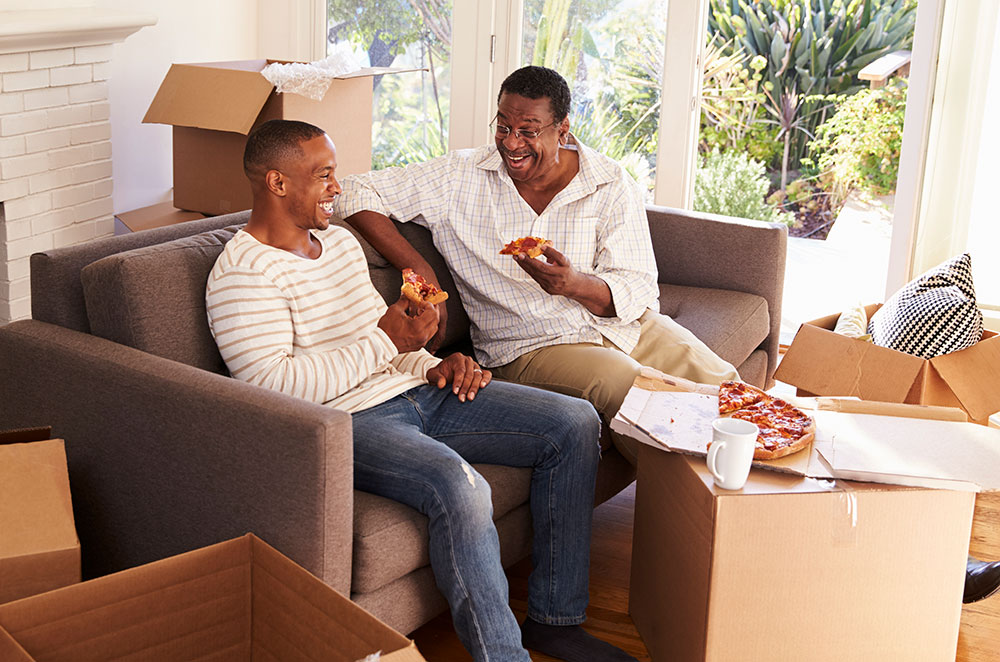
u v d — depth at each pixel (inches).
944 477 69.8
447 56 159.3
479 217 97.6
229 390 68.2
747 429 69.3
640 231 101.2
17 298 122.5
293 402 66.7
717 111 164.6
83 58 124.0
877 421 78.7
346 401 77.1
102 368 72.8
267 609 65.0
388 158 166.7
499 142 94.3
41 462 67.8
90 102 127.0
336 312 79.4
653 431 75.0
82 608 59.1
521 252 90.4
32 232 122.4
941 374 95.7
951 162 139.3
